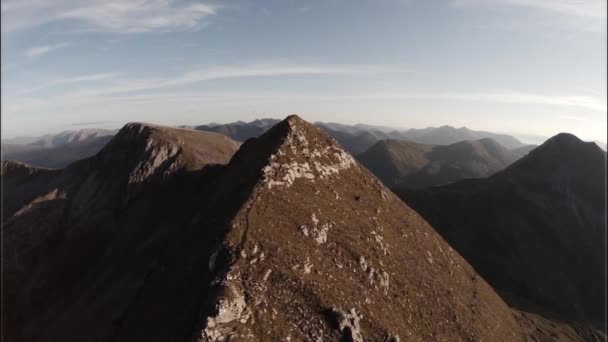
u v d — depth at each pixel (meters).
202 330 32.81
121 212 109.12
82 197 119.88
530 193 156.88
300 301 39.16
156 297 45.44
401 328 44.19
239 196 50.84
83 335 58.94
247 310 36.16
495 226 134.62
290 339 35.72
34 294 94.12
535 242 131.00
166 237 77.44
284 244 43.91
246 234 43.06
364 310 42.41
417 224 69.56
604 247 137.62
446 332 49.78
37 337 80.69
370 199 63.72
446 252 71.00
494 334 58.25
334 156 66.31
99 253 100.88
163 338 36.84
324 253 46.56
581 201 154.88
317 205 53.28
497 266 117.50
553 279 118.12
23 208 119.19
